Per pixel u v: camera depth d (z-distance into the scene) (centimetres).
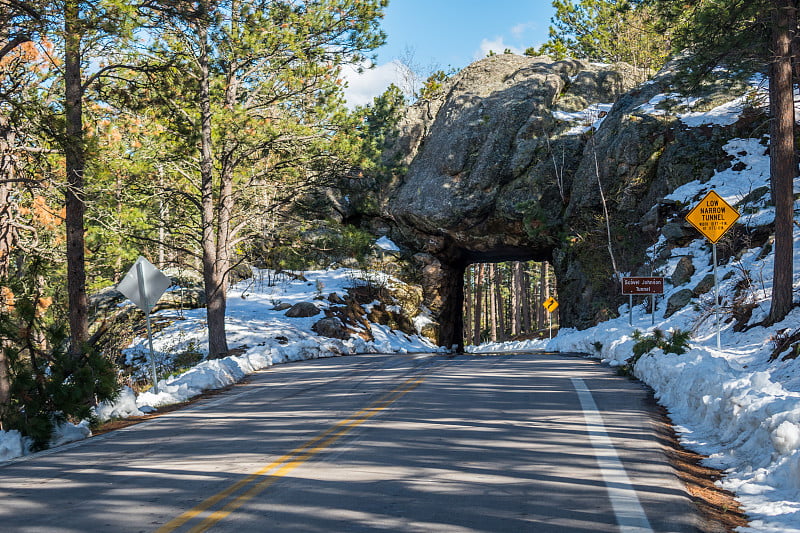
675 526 586
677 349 1563
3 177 1955
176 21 2362
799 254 2359
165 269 3809
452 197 4706
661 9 2700
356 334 3741
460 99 5109
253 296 4119
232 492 723
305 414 1292
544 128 4691
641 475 764
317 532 583
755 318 2075
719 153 3750
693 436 1002
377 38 2620
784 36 2027
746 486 725
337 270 4659
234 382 2034
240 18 2444
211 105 2595
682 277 3117
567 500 669
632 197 3991
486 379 1805
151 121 2550
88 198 2122
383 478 771
